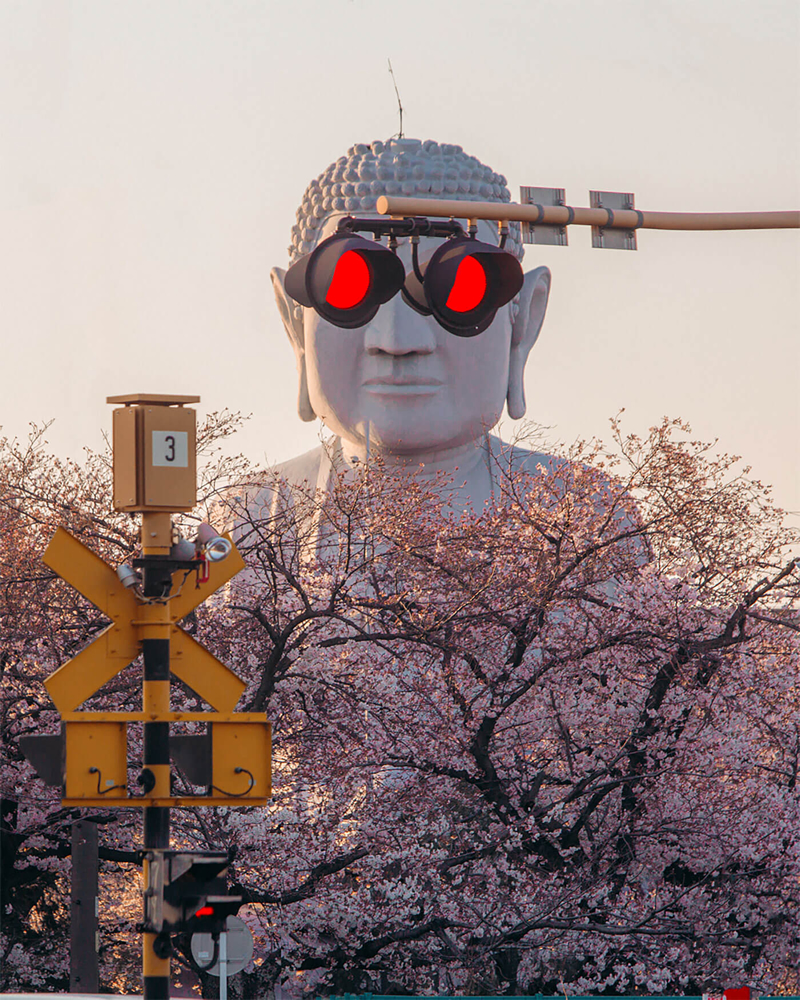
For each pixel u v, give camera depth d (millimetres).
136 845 41688
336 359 74000
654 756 39469
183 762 16453
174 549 16484
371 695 38688
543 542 41562
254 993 40656
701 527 42844
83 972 30469
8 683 40031
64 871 43969
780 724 43094
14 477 44469
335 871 36406
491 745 39719
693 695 39344
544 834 37969
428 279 15438
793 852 39500
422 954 38969
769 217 18406
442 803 39250
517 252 75938
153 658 16156
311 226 76625
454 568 40156
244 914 37125
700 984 39094
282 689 38875
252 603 40062
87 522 41281
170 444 16422
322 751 37719
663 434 43250
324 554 45406
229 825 35719
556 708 39562
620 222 17797
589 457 43969
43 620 39812
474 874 38562
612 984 39219
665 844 40094
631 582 41250
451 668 37938
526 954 40406
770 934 40344
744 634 40094
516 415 78500
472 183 74375
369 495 42375
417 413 73375
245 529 47844
